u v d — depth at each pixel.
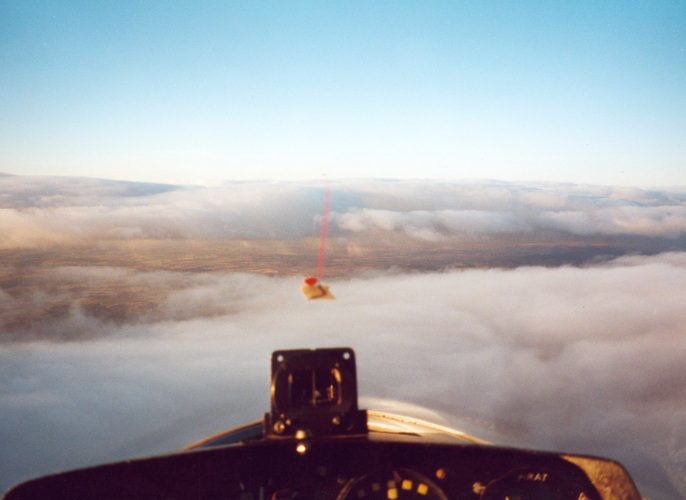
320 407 1.66
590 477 1.64
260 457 1.70
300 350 1.68
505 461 1.69
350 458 1.69
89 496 1.62
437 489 1.63
